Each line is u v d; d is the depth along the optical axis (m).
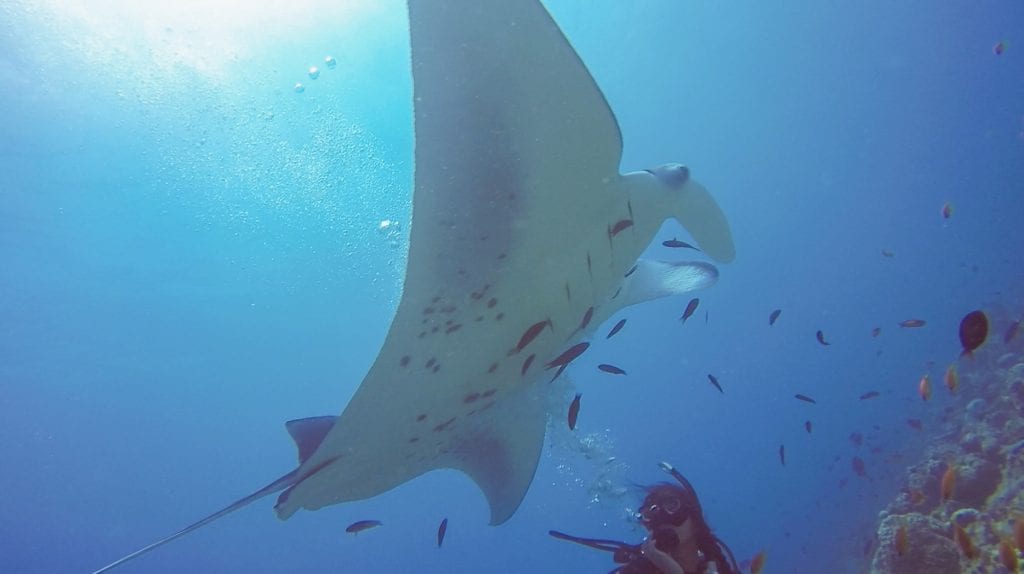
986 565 3.97
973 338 2.25
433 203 2.34
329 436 2.71
